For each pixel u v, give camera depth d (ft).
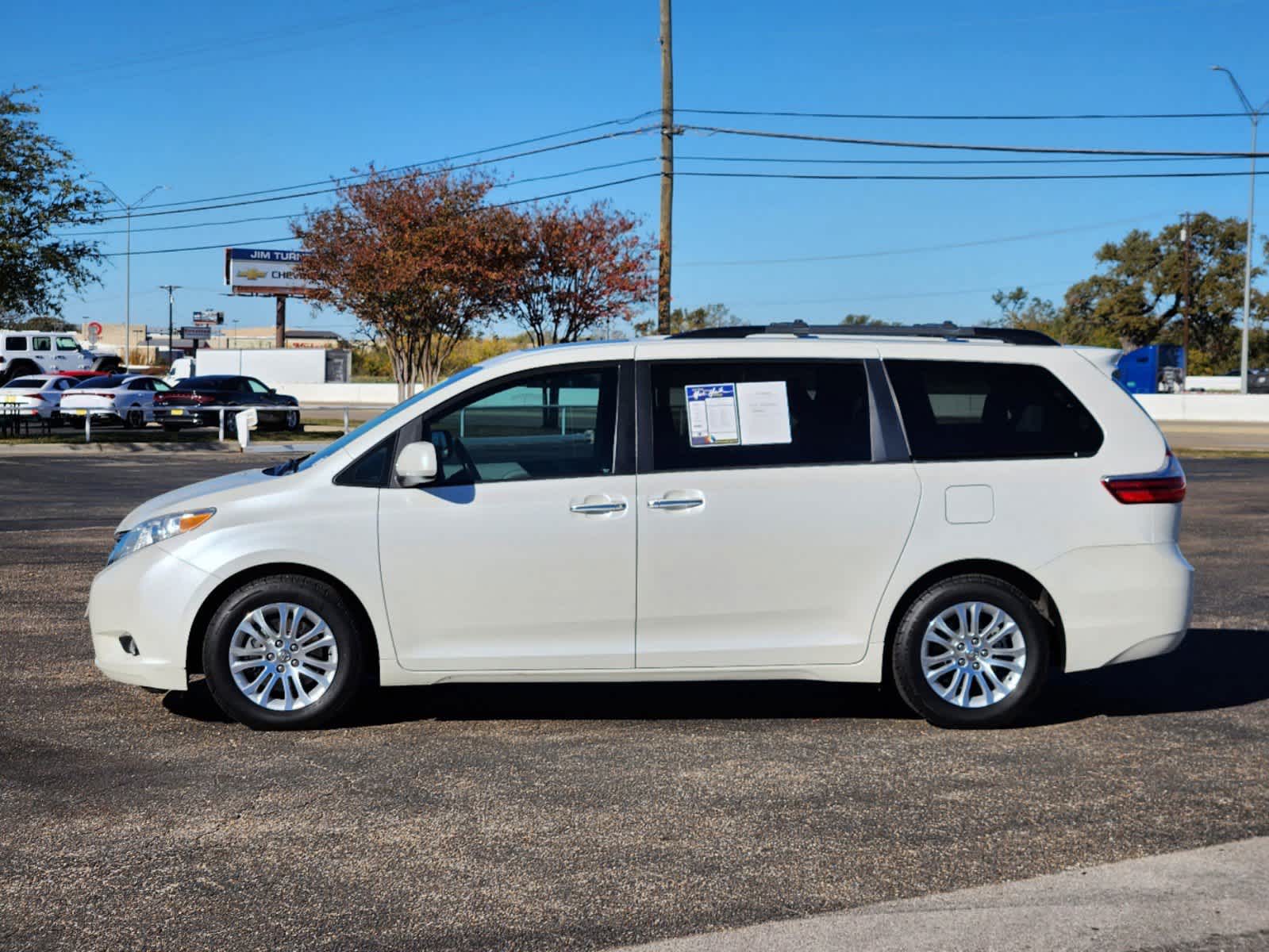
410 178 104.58
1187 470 77.36
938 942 12.20
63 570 34.32
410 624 19.40
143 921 12.69
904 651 19.76
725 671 19.74
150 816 15.74
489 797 16.53
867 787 16.99
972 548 19.76
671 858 14.39
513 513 19.36
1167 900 13.24
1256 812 15.98
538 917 12.80
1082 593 19.97
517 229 101.91
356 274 102.12
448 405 19.70
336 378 218.59
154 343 323.57
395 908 13.03
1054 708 21.50
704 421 19.86
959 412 20.25
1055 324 311.88
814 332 21.16
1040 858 14.38
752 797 16.56
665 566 19.49
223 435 93.81
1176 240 267.59
